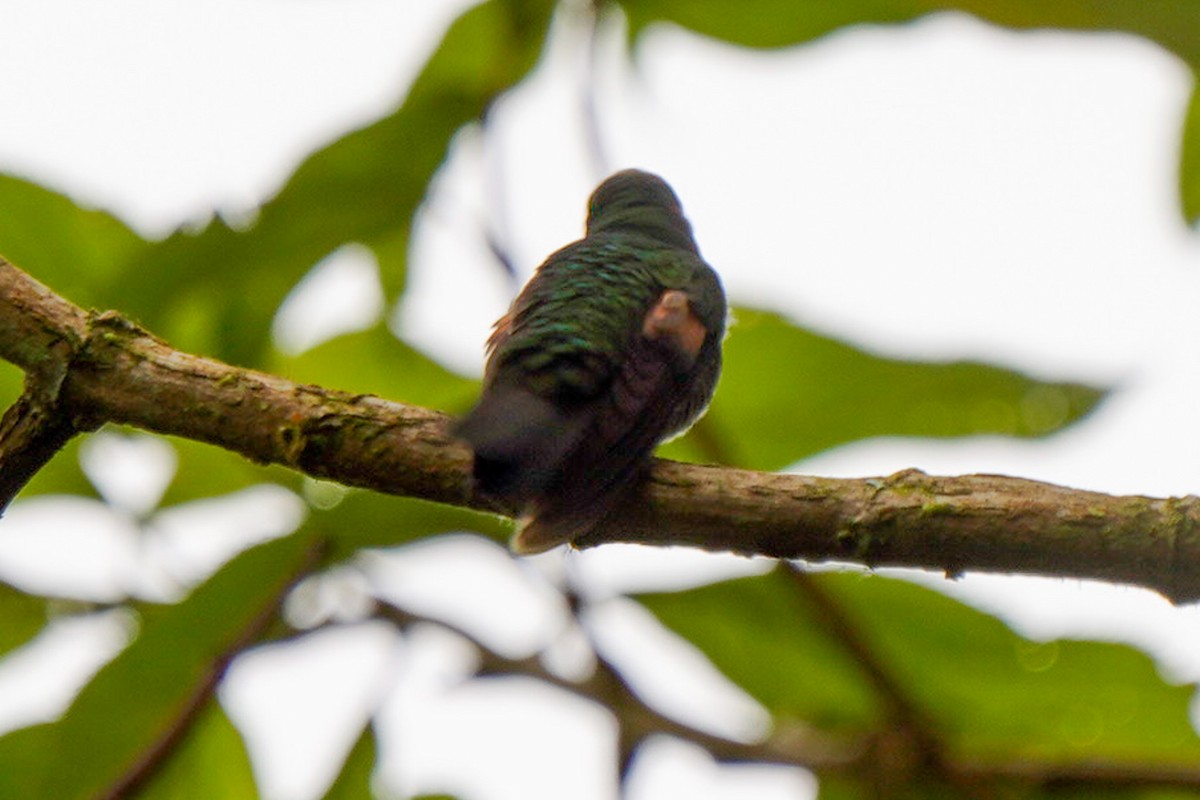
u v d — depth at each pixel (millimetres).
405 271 10734
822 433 10828
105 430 10273
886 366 10406
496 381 7578
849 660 10328
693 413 8820
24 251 10594
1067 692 10977
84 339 7070
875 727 10570
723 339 9039
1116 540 6457
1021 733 11039
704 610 10406
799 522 6863
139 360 7094
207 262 9641
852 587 10703
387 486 7062
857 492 6820
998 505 6609
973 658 10891
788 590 10328
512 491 6906
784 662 10648
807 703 10773
